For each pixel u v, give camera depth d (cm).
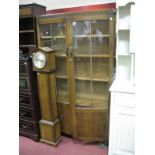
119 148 198
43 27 236
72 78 229
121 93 182
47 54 214
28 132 258
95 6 248
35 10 236
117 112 189
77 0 257
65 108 245
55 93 238
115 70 214
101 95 236
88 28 213
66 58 229
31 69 234
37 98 247
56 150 233
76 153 226
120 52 213
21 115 256
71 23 211
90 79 229
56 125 242
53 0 271
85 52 223
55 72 237
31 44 258
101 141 238
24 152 230
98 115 227
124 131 191
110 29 197
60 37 229
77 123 238
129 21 201
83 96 243
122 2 188
